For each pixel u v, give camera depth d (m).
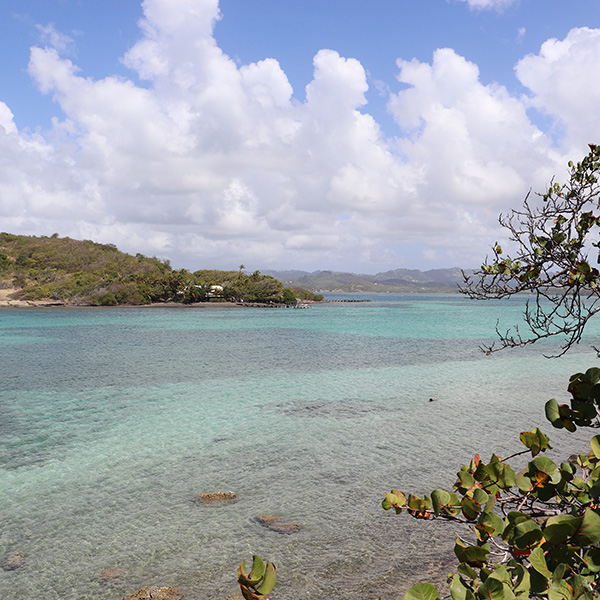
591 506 2.78
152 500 12.32
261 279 164.50
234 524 11.05
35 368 34.19
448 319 89.75
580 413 2.93
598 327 63.22
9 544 10.20
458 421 19.69
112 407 22.58
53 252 196.25
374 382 28.48
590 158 4.04
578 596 2.07
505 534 2.48
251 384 28.14
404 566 9.37
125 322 84.06
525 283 3.79
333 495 12.58
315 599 8.41
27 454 15.95
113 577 9.05
